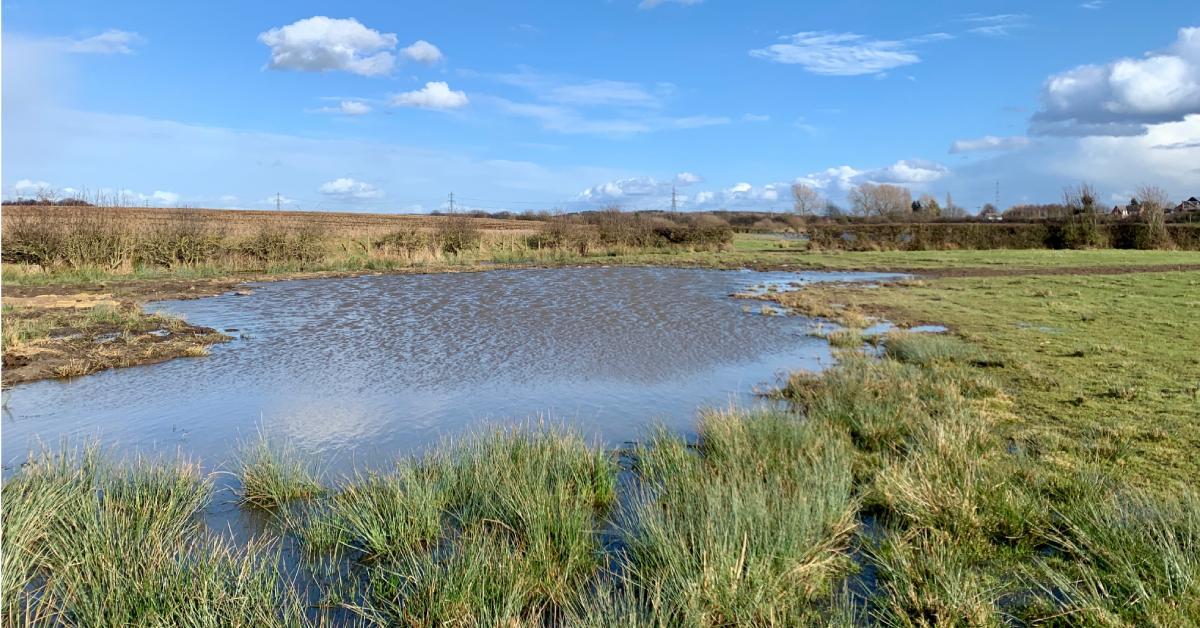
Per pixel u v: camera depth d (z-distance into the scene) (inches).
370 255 1182.9
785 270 1112.2
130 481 216.4
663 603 147.6
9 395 354.0
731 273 1065.5
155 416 319.9
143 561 160.2
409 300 735.7
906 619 145.6
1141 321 534.0
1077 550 165.6
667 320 599.8
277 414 322.0
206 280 907.4
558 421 309.6
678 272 1080.8
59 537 171.3
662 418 313.1
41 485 193.8
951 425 254.1
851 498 207.2
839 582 166.4
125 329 523.8
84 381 384.5
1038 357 406.3
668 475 224.4
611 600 157.1
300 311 652.7
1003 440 257.4
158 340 494.9
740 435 249.0
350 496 212.1
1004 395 319.0
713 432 259.6
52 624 146.2
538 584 163.8
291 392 362.0
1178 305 619.2
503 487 209.5
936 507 190.5
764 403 332.8
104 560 158.9
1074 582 153.6
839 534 184.2
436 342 501.0
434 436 289.1
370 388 370.6
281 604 158.2
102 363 416.2
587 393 359.9
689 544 173.9
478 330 550.9
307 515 208.8
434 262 1196.5
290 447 273.3
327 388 370.6
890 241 1647.4
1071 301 665.6
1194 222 1907.0
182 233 1025.5
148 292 765.9
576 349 474.9
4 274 839.7
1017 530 182.1
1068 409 294.7
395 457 261.9
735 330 548.7
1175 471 218.5
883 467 227.1
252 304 698.8
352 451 270.2
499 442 246.4
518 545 184.1
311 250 1126.4
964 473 204.7
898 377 347.9
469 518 201.6
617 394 357.7
